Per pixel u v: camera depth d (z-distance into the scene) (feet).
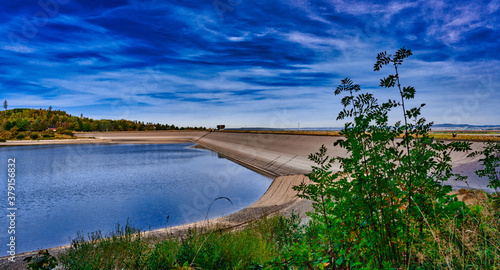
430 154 8.36
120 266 16.07
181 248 15.20
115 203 72.38
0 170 147.95
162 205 67.21
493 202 11.15
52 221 56.59
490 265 7.21
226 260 14.53
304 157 123.95
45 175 129.70
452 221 8.10
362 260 8.77
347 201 8.82
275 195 65.41
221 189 81.25
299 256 8.77
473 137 57.00
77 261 16.40
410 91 8.26
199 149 287.07
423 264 7.97
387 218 8.16
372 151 8.72
